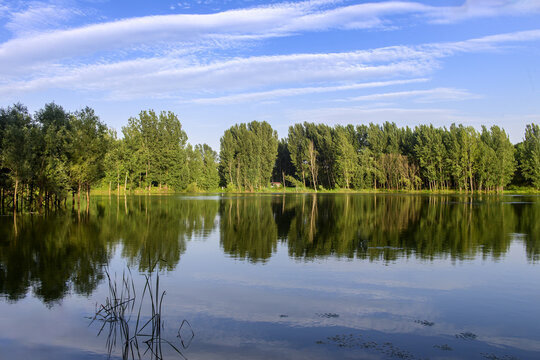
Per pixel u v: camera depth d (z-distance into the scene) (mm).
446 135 100750
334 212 43250
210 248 21422
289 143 124500
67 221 34125
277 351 8766
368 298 12602
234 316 10969
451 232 27375
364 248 21406
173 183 102125
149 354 8688
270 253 20031
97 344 9258
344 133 115812
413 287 13844
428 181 108375
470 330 10023
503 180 93812
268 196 84312
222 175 116938
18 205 46281
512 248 21328
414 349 8883
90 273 15828
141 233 26984
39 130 41062
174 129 100750
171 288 13734
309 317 10883
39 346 9156
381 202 60875
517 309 11641
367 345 9078
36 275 15500
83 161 45250
